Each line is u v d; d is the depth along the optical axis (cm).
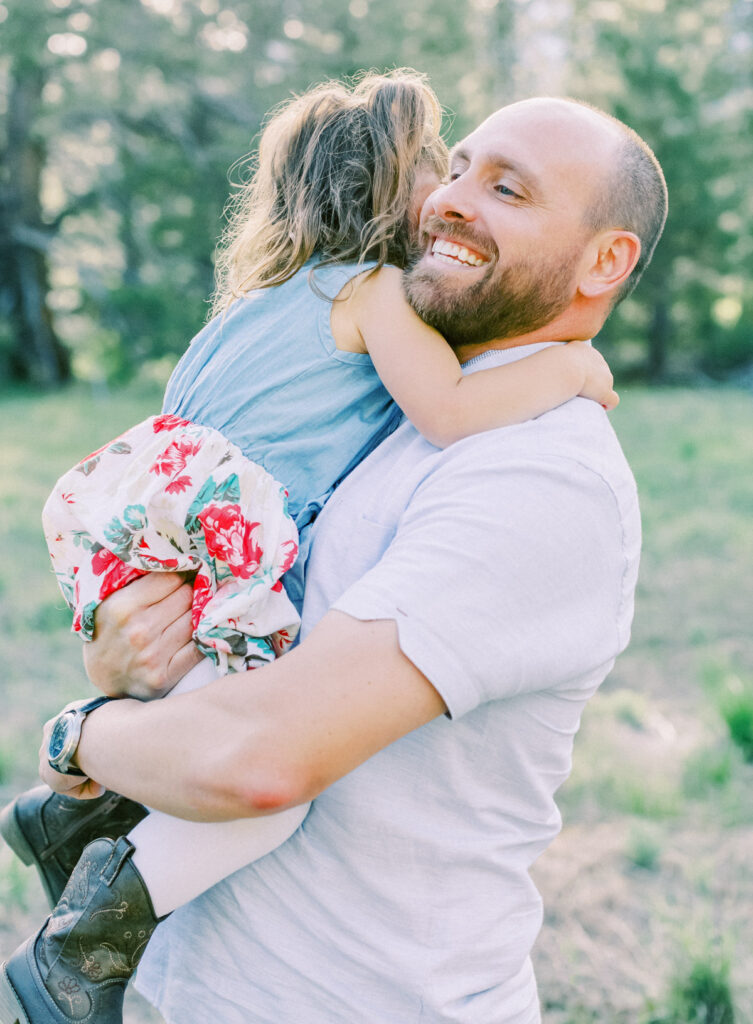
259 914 135
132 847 135
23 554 734
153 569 142
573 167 137
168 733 121
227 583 142
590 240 139
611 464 132
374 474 144
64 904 137
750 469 1107
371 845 130
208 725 119
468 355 151
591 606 127
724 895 326
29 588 649
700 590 675
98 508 147
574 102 145
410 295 144
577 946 302
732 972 279
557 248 138
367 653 118
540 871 343
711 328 2858
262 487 145
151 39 2055
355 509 141
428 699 119
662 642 580
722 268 2642
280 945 133
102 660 141
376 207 154
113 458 153
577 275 141
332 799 131
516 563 121
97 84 2062
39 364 2420
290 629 142
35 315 2389
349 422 151
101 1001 134
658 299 2661
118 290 2166
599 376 146
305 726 116
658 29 2470
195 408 157
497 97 2564
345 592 124
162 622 141
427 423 139
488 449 131
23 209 2325
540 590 122
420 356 142
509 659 120
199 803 118
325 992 132
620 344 2872
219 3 2131
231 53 2197
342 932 132
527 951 141
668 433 1435
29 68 2102
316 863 133
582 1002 279
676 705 492
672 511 902
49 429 1502
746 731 437
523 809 138
